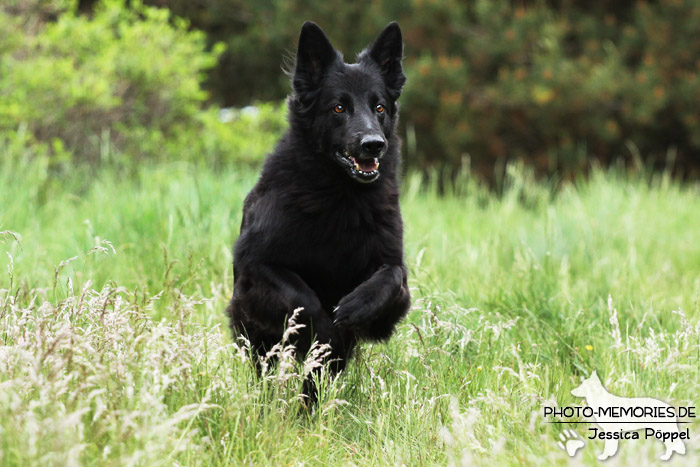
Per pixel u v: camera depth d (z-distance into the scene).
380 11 30.20
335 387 7.23
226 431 6.25
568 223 14.61
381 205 8.20
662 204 19.11
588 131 28.23
